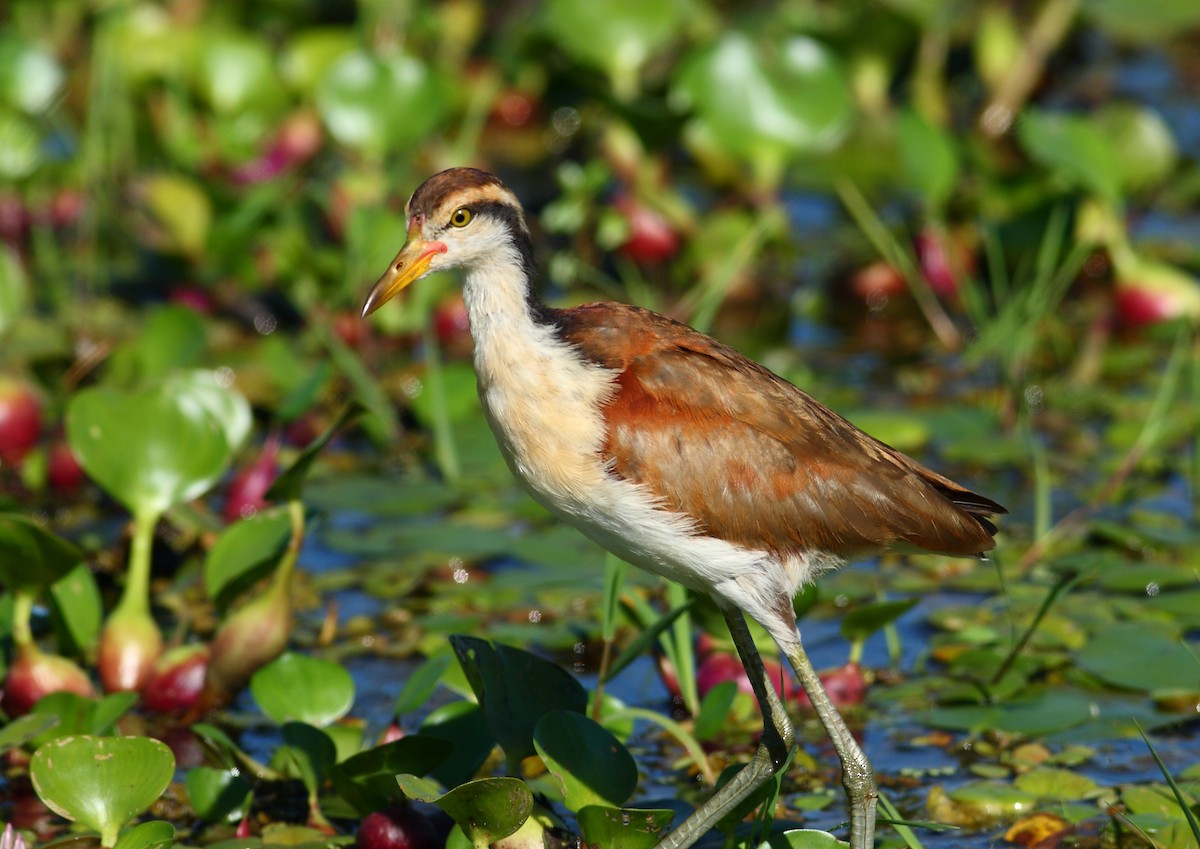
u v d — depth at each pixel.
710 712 8.86
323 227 15.21
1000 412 13.06
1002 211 14.71
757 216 15.09
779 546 8.23
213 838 8.41
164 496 9.88
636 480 8.12
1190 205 16.59
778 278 15.75
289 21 18.70
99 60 16.00
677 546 8.20
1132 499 11.82
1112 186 13.92
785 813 8.61
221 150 16.25
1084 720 9.24
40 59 15.70
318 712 8.88
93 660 10.23
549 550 11.26
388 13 18.17
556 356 8.25
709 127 14.73
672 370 8.22
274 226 14.65
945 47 19.14
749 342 14.71
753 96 14.69
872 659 10.08
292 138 16.38
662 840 8.05
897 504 8.25
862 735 9.30
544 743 7.72
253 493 11.65
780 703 8.22
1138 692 9.58
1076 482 12.12
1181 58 20.11
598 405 8.17
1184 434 12.72
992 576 10.90
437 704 9.70
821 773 9.01
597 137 17.64
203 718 9.55
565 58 17.05
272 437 11.74
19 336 13.43
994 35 18.00
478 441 12.86
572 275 15.34
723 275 13.43
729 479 8.12
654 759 9.20
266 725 9.51
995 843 8.23
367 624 10.54
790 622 8.17
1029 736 9.22
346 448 13.03
